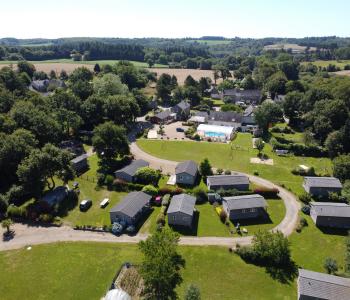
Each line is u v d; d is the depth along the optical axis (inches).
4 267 2140.7
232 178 3169.3
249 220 2731.3
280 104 5969.5
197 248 2349.9
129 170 3346.5
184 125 5462.6
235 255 2284.7
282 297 1927.9
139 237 2472.9
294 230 2596.0
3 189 3088.1
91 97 4977.9
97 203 2960.1
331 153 4025.6
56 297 1915.6
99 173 3408.0
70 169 3127.5
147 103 6225.4
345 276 2053.4
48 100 4827.8
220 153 4178.2
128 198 2817.4
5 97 4591.5
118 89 5885.8
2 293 1936.5
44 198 2842.0
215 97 7667.3
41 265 2165.4
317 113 4877.0
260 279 2069.4
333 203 2775.6
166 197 2933.1
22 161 2947.8
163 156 4067.4
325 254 2322.8
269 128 5280.5
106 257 2245.3
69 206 2893.7
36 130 3779.5
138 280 2037.4
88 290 1967.3
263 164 3833.7
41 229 2554.1
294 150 4192.9
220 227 2620.6
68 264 2176.4
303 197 3011.8
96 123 4906.5
